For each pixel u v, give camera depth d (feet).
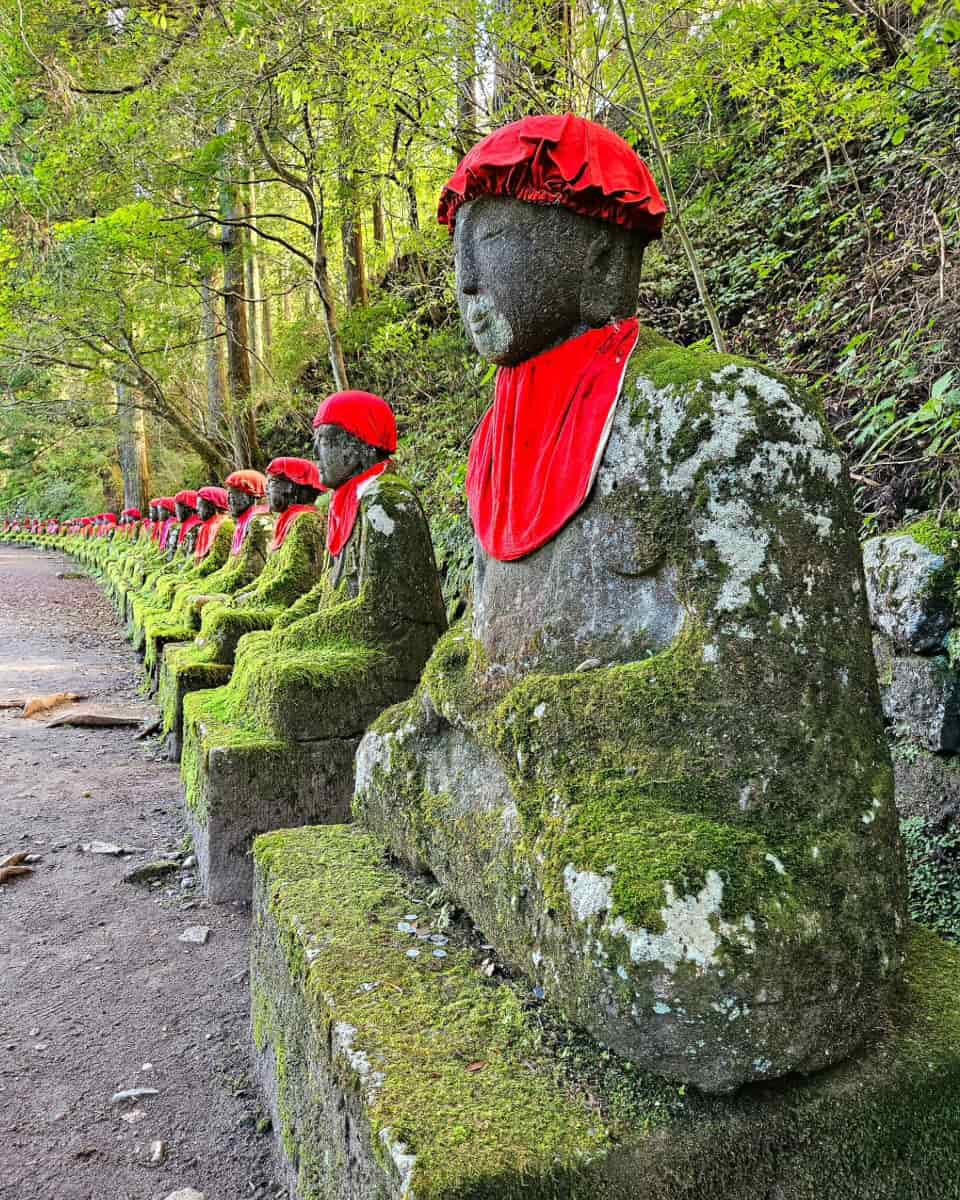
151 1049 9.13
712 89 18.16
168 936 11.55
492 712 6.40
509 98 16.65
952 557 9.43
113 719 22.94
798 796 4.77
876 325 15.15
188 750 14.57
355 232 30.04
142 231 26.91
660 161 11.85
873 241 17.24
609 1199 4.17
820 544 5.06
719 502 5.07
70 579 64.34
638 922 4.33
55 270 29.81
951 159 15.83
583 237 6.07
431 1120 4.41
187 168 25.09
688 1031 4.27
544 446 6.18
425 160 21.43
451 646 7.32
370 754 8.33
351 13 16.34
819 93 15.96
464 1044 5.09
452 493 20.30
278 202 35.63
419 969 5.99
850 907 4.64
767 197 21.54
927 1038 4.90
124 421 54.13
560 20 16.19
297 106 19.60
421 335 25.58
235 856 12.23
